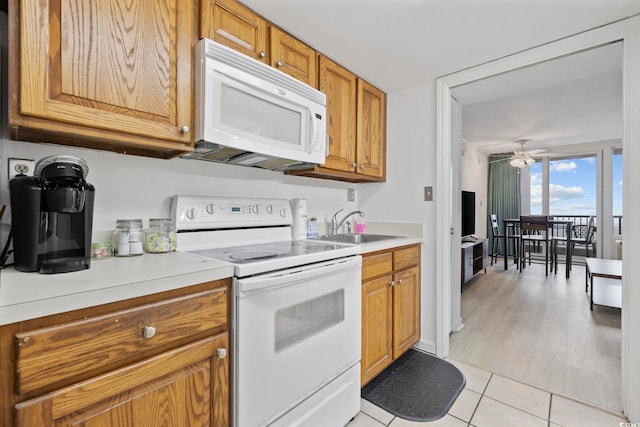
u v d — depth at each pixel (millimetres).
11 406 640
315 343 1302
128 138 1036
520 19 1517
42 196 913
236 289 1039
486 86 2434
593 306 3160
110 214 1284
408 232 2318
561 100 3111
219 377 1005
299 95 1529
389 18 1507
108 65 964
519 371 1954
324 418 1341
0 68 1016
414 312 2180
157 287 858
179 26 1139
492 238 5996
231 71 1225
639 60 1464
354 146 2082
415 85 2289
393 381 1850
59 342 694
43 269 896
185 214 1433
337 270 1410
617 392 1715
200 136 1164
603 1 1379
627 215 1498
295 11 1443
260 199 1771
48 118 860
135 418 812
